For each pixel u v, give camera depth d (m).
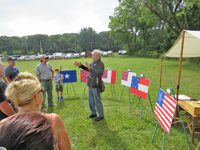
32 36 81.56
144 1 14.77
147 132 2.98
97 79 3.26
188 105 2.73
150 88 6.30
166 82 7.19
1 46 75.94
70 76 5.68
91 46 78.62
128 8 25.16
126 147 2.55
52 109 4.27
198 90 5.77
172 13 14.91
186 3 12.22
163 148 2.34
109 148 2.54
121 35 34.72
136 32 34.06
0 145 0.62
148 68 12.17
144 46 32.06
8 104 1.55
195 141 2.66
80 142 2.74
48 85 4.26
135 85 3.79
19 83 0.94
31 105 0.98
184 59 16.70
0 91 1.50
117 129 3.10
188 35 2.84
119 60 20.91
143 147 2.54
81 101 4.90
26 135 0.62
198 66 12.27
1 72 1.93
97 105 3.44
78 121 3.53
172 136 2.84
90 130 3.11
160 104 2.62
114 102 4.71
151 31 30.62
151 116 3.65
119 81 7.71
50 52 74.69
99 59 3.30
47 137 0.68
